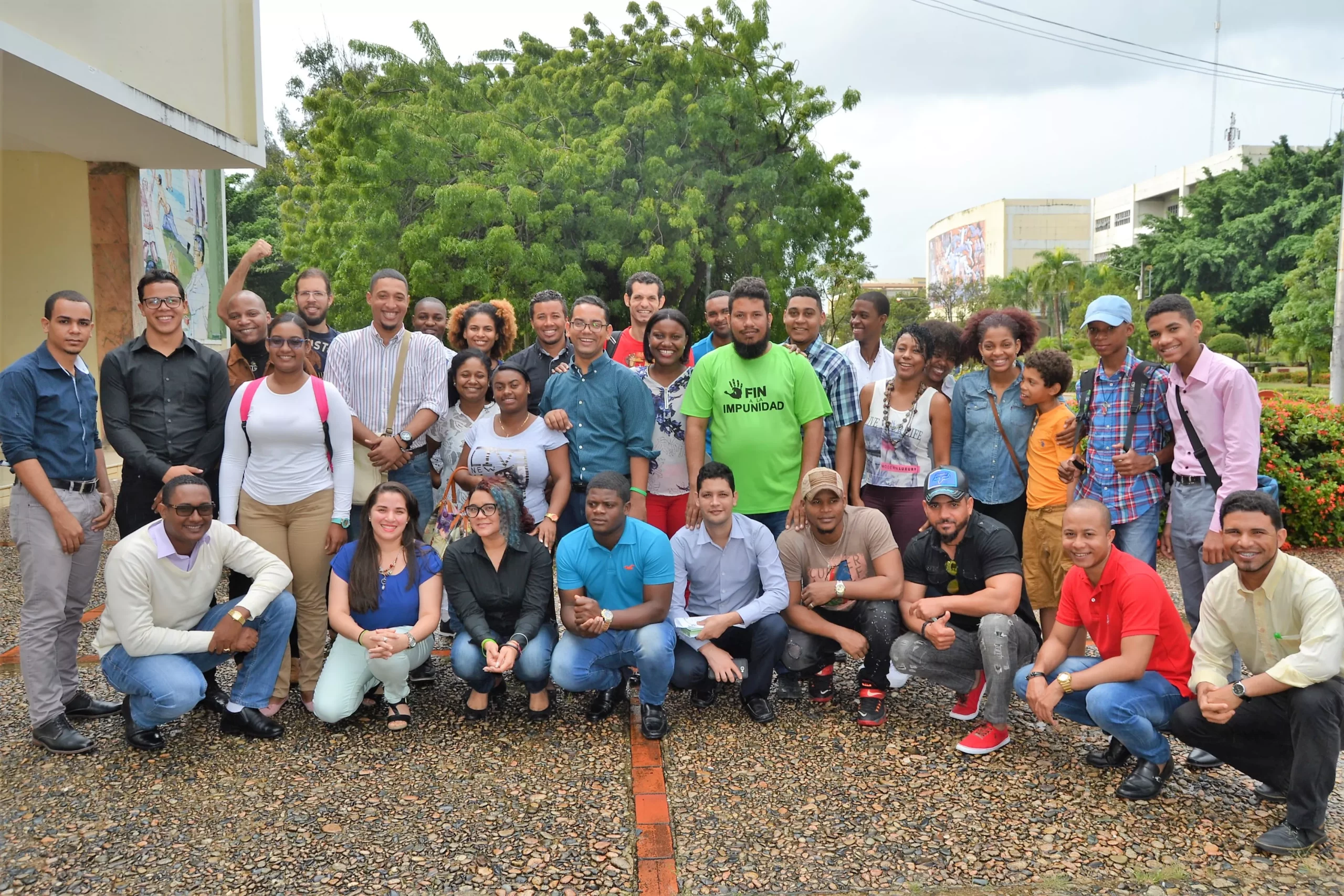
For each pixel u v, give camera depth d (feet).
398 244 49.42
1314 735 9.59
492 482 13.23
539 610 13.08
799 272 54.65
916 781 11.39
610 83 55.62
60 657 12.82
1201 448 12.50
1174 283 155.74
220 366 13.91
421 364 15.29
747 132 54.03
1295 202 136.87
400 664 12.61
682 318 14.78
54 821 10.22
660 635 12.57
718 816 10.49
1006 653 12.07
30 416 11.80
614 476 12.59
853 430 15.42
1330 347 102.37
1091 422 13.60
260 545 13.12
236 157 27.63
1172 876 9.29
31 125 23.49
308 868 9.35
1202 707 10.22
